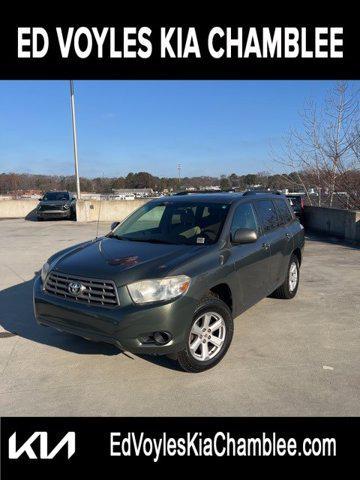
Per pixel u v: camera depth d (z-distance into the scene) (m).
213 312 4.18
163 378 3.99
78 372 4.13
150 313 3.68
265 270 5.45
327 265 9.38
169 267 3.92
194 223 4.96
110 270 3.94
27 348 4.70
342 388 3.78
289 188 21.05
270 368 4.18
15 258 10.84
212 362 4.16
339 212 14.02
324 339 4.94
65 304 3.99
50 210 23.23
